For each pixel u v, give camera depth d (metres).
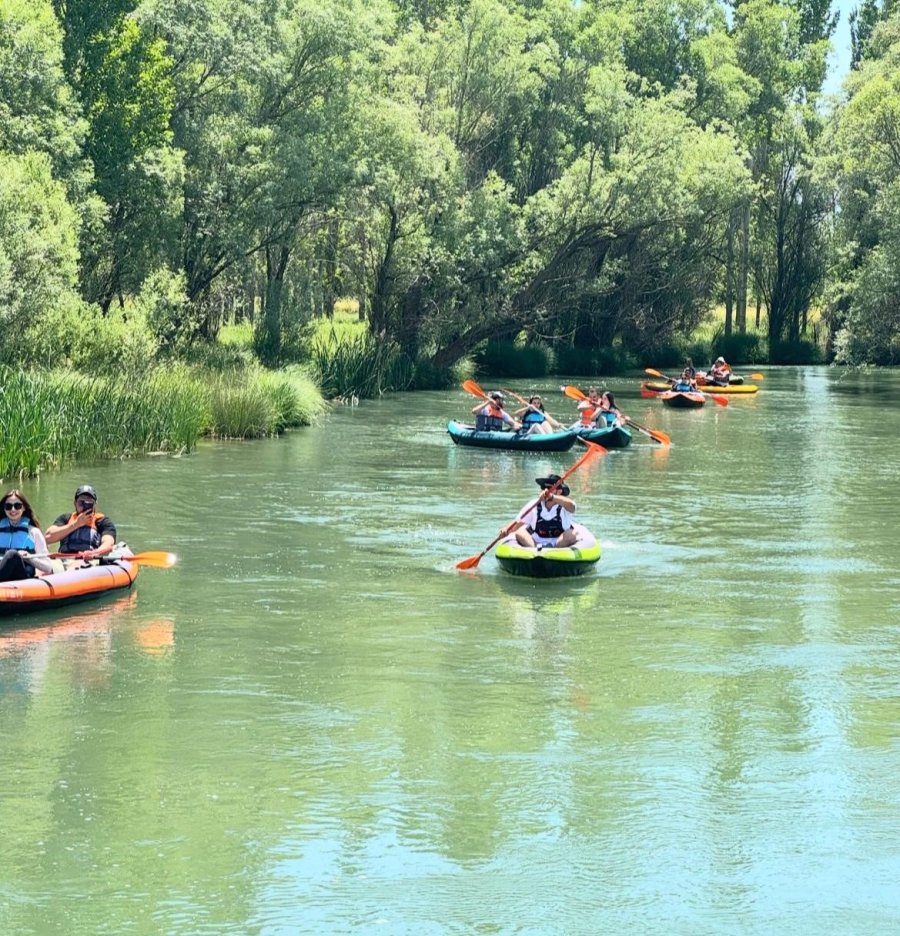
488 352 52.56
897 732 9.07
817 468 23.94
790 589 13.59
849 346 51.00
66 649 11.02
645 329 59.34
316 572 14.21
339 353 41.09
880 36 57.72
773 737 8.95
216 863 6.93
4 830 7.31
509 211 48.00
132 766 8.30
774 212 69.19
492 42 48.47
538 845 7.20
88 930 6.22
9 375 23.83
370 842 7.21
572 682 10.22
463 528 16.98
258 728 9.05
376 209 45.06
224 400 27.73
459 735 8.95
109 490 19.64
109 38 36.41
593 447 14.68
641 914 6.43
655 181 47.97
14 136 30.72
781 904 6.55
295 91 42.62
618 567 14.69
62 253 27.95
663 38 64.12
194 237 40.75
